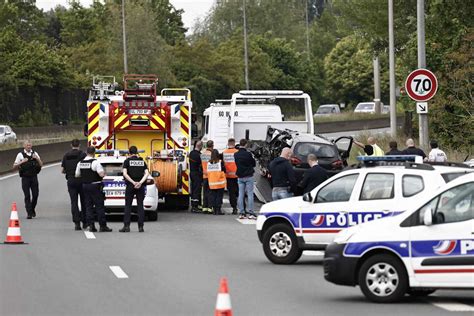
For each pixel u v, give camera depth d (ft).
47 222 144.66
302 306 76.13
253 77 541.75
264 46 591.37
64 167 134.72
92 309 75.00
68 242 120.26
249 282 88.99
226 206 173.78
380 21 277.23
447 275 74.43
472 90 203.00
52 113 449.48
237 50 541.75
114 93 175.42
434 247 74.74
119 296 81.05
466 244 73.87
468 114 206.49
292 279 90.89
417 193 94.63
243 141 149.69
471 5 218.59
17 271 95.55
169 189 156.15
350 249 77.30
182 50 513.45
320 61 643.04
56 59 455.63
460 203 74.84
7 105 417.28
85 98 480.64
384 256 76.59
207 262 102.68
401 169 95.91
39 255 107.76
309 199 99.66
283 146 163.63
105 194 140.36
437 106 202.28
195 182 161.17
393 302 76.59
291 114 223.10
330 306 76.02
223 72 516.32
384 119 447.42
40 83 437.99
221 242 121.08
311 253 111.55
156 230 134.62
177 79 501.56
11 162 262.26
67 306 76.33
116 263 101.50
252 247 116.16
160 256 107.45
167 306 76.18
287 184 129.39
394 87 244.63
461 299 79.30
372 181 97.09
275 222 102.22
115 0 596.29
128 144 163.84
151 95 163.43
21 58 434.30
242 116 200.44
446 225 74.59
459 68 204.13
